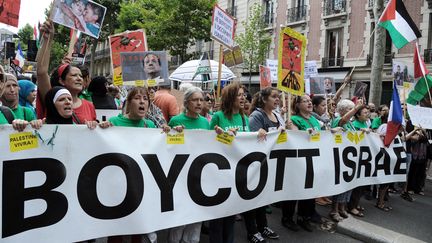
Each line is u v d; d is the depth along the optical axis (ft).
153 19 71.46
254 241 13.83
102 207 9.44
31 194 8.49
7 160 8.17
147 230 10.03
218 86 18.76
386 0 52.11
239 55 27.48
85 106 12.21
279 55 14.99
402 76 25.91
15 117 11.32
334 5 64.69
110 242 10.30
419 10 53.67
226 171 11.91
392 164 18.66
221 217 11.74
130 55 13.37
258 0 77.92
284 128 13.89
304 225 16.16
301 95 15.94
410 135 20.85
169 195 10.57
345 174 16.21
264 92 14.67
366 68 59.47
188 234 11.64
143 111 11.17
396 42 24.38
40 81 11.46
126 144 9.92
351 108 17.95
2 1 12.28
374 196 21.89
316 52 68.28
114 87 19.06
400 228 16.93
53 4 12.06
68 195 9.00
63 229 8.89
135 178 9.95
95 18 13.33
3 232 8.10
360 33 61.16
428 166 30.86
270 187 13.34
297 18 71.20
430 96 22.31
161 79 13.55
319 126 16.65
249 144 12.57
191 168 11.12
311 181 14.70
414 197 23.30
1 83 10.39
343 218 17.06
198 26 67.15
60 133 8.91
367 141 17.51
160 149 10.51
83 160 9.22
